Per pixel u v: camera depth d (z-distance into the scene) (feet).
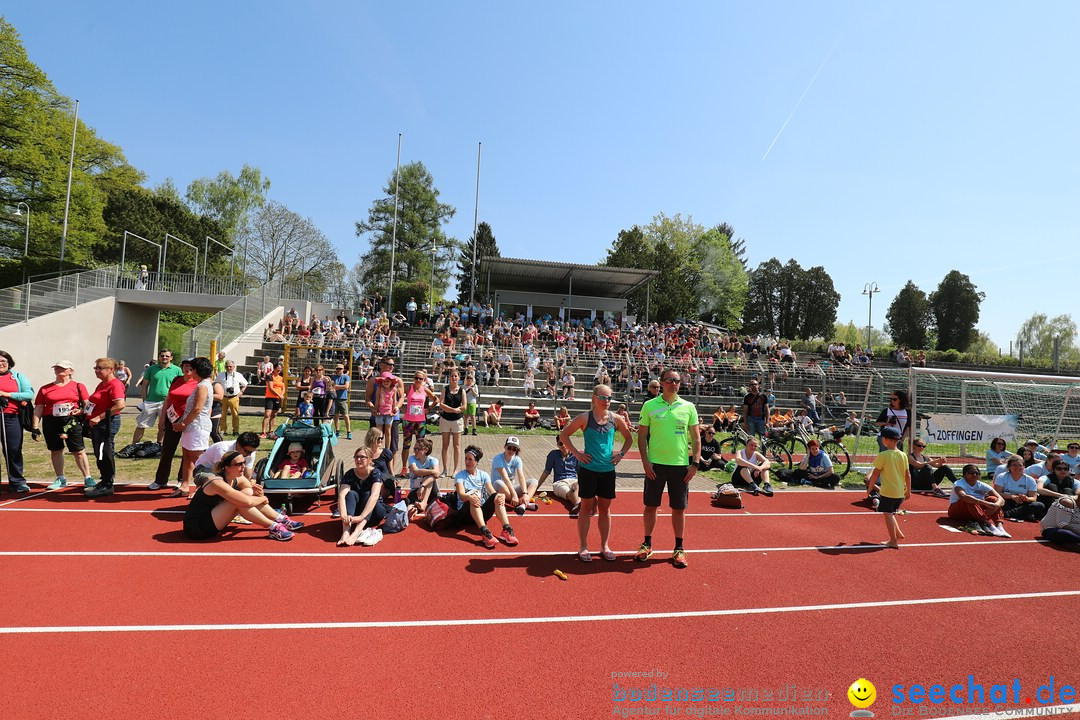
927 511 31.48
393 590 16.98
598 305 132.87
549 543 22.66
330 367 68.95
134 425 48.44
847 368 91.40
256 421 54.34
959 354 155.53
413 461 26.89
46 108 121.49
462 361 71.31
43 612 14.55
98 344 88.63
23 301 75.77
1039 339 295.48
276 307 92.22
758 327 308.19
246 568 18.34
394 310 166.61
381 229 224.94
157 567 18.07
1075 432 48.37
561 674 12.45
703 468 41.96
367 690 11.47
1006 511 30.55
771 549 23.00
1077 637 15.51
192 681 11.58
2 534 20.80
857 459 49.80
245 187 207.41
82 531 21.45
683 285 215.31
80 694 10.98
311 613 15.12
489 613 15.60
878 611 16.87
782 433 44.01
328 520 24.50
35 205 122.21
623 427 20.54
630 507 30.27
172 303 94.99
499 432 56.24
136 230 159.84
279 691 11.32
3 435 26.35
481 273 125.29
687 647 14.01
